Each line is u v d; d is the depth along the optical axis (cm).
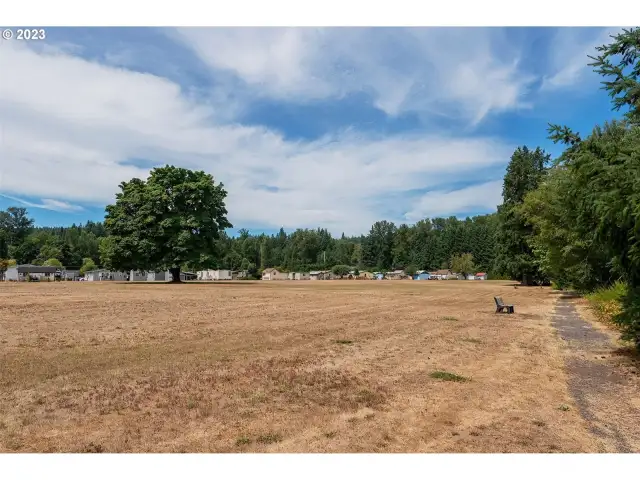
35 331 1360
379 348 1158
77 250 14188
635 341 1086
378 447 529
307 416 625
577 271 2700
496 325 1669
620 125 1194
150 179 5900
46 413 623
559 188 1147
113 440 537
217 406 661
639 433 579
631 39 924
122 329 1438
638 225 786
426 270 14962
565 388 786
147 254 5572
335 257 17388
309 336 1347
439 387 783
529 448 532
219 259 6266
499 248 6212
